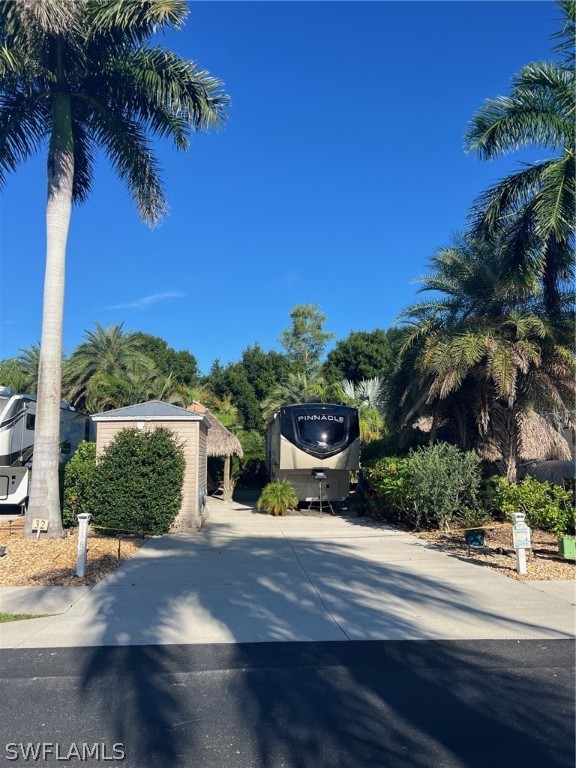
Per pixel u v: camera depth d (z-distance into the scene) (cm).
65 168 1293
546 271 1301
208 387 4766
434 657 563
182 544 1205
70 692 483
